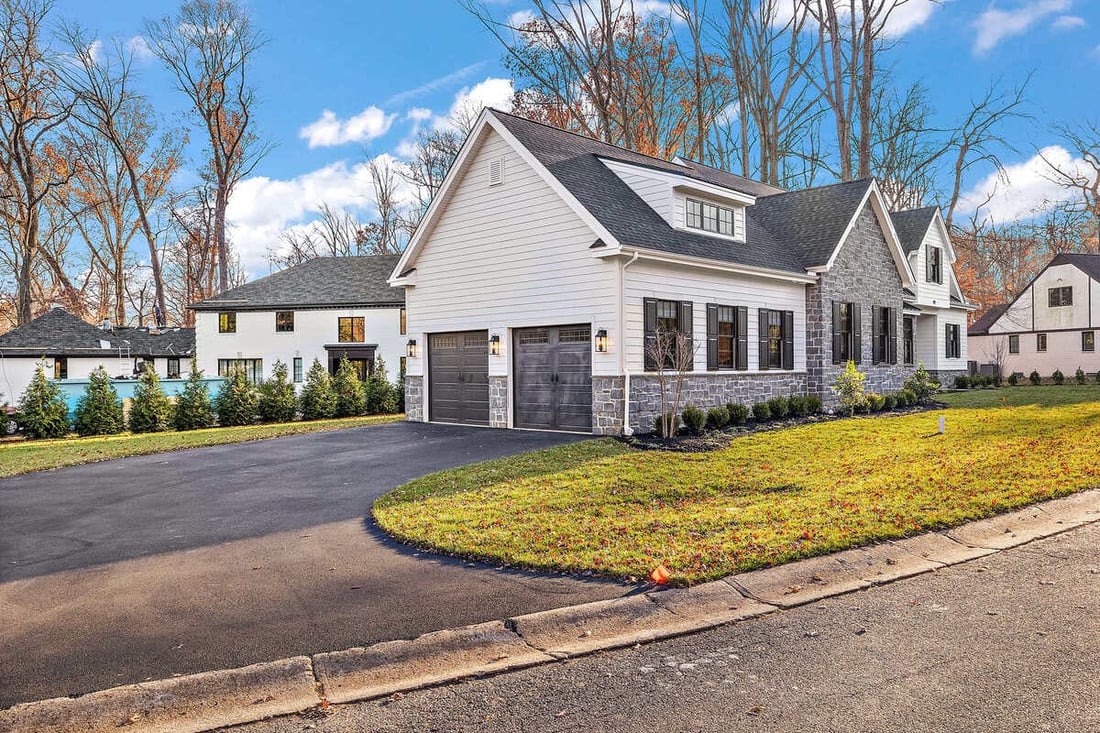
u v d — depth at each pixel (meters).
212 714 3.66
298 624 4.69
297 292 36.16
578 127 32.75
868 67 28.55
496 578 5.55
